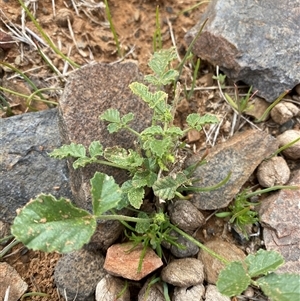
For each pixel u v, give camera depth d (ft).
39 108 0.47
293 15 0.47
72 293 0.38
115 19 0.53
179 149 0.43
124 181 0.40
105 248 0.40
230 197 0.41
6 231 0.41
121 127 0.39
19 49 0.49
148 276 0.39
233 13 0.47
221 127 0.47
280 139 0.45
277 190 0.43
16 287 0.39
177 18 0.53
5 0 0.49
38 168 0.41
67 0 0.51
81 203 0.39
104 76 0.43
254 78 0.47
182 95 0.48
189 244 0.40
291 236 0.40
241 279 0.31
